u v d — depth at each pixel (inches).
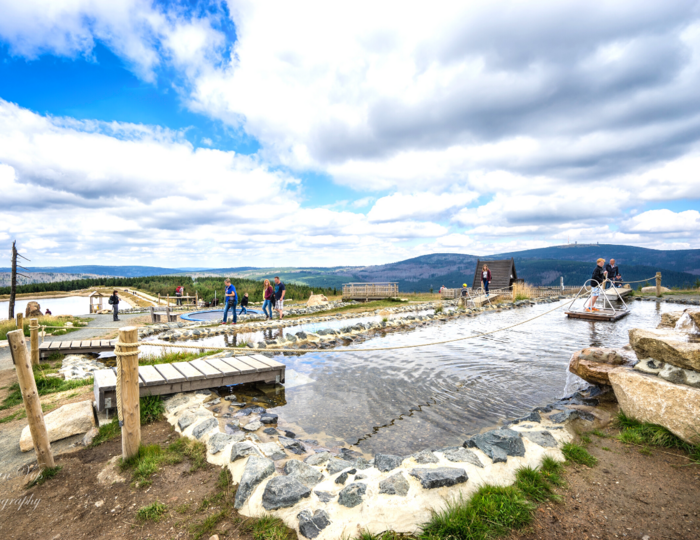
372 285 1156.5
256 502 120.6
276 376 282.5
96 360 402.3
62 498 135.6
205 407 229.9
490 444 147.0
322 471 142.6
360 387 270.8
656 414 158.6
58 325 665.6
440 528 105.0
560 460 141.5
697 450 139.3
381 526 107.4
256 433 190.9
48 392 262.5
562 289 1180.5
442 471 125.1
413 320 602.2
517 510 110.0
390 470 133.0
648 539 98.4
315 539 103.0
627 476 130.0
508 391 251.3
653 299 818.2
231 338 515.5
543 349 372.5
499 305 815.7
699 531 100.1
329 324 641.0
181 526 115.6
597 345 387.5
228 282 645.9
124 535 113.1
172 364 286.5
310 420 212.8
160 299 1831.9
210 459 157.4
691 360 151.6
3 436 190.1
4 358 396.8
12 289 737.0
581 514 110.6
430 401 237.9
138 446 159.8
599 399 213.9
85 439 181.6
